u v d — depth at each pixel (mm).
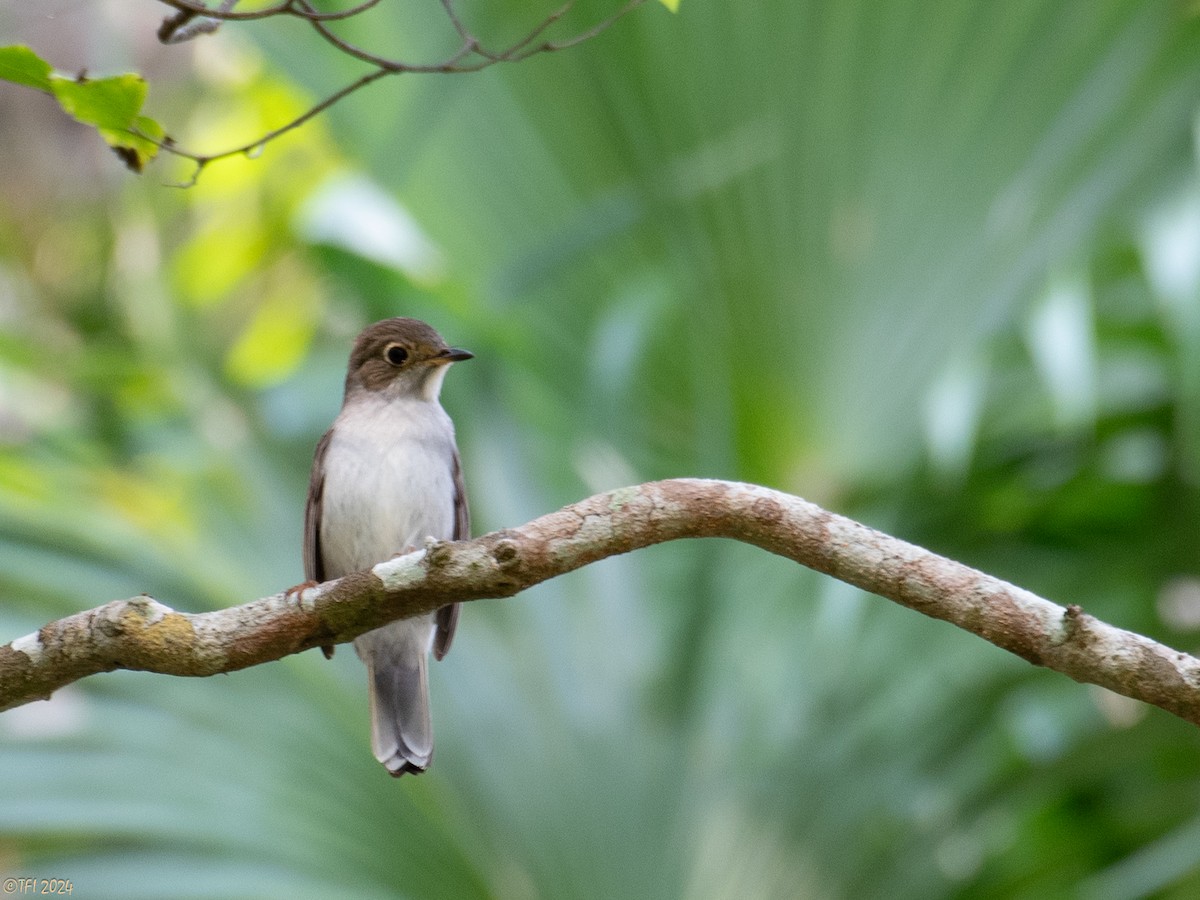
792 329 11930
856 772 10734
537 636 10570
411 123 12516
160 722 10430
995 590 6559
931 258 11820
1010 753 11664
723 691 10617
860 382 11914
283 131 7188
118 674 10531
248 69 16656
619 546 6832
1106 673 6375
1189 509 12516
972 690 11250
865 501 12109
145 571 11008
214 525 11664
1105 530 12781
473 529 11156
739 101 11883
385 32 12695
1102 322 12562
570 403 12250
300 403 12688
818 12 11484
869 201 11852
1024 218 11742
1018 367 12336
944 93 11625
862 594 10953
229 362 14336
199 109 17125
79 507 11422
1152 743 11180
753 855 10320
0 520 10953
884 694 11094
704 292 12023
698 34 11727
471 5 12305
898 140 11727
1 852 10430
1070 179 11727
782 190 11891
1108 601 12508
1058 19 11375
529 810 10180
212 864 9977
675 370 12133
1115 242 11977
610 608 10648
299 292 17031
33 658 6680
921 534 12266
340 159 15922
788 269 11930
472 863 10148
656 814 10211
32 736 10344
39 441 12500
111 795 10109
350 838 10180
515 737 10344
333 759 10422
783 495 6879
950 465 11531
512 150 12539
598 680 10484
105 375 12945
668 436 12227
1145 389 12578
